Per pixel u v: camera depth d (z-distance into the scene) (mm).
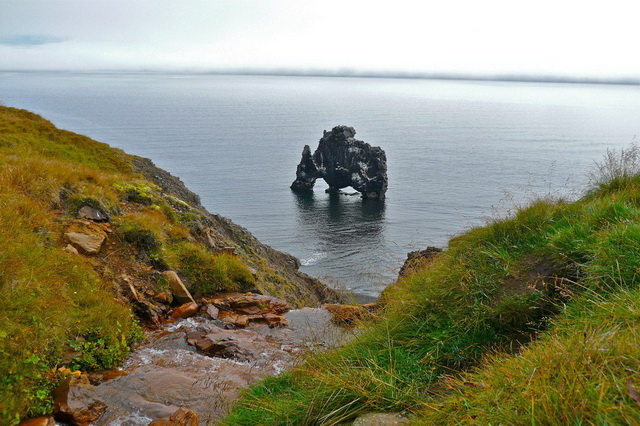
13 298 6992
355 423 4023
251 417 4898
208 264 12516
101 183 15414
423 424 3631
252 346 8594
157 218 14312
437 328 5648
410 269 8062
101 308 8477
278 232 137000
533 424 2691
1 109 37281
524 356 3713
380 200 189500
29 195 11891
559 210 7070
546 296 5336
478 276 6059
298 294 22000
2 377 5812
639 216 5641
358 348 5797
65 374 6672
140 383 6926
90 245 10781
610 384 2771
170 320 10141
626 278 4695
